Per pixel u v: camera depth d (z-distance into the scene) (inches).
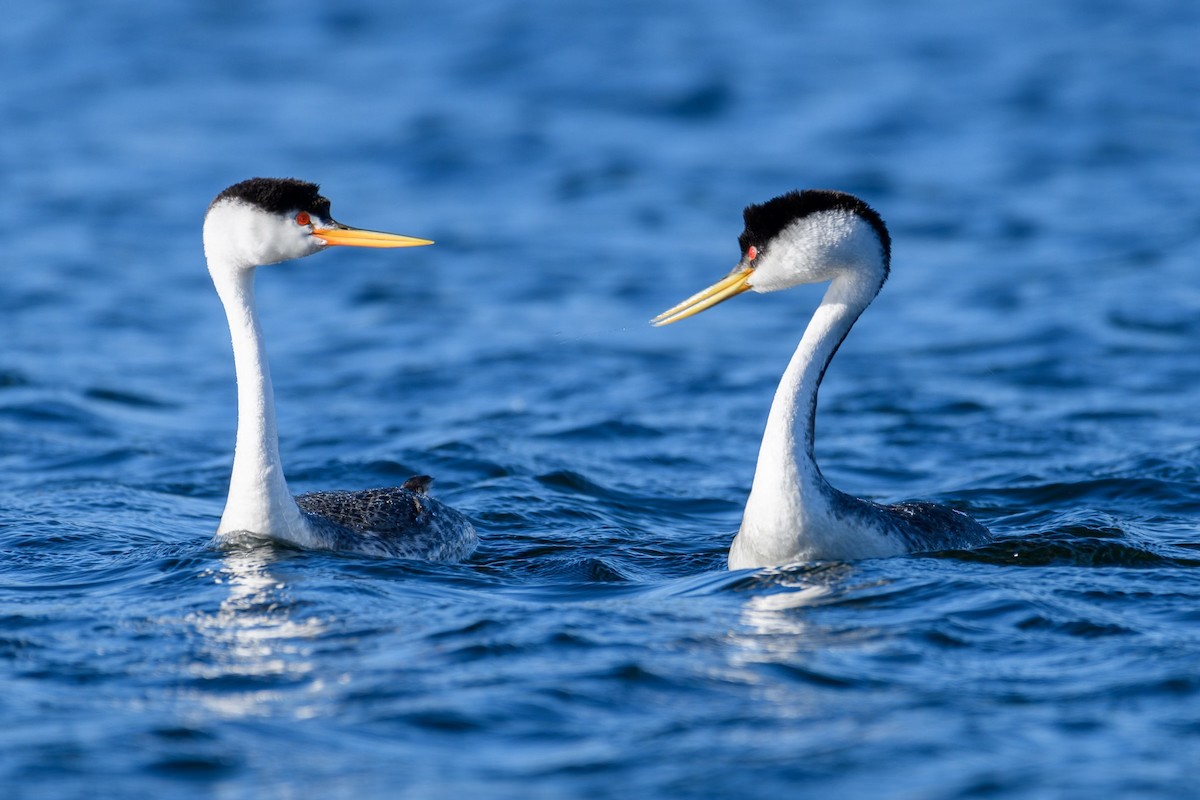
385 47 1640.0
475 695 329.1
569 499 563.5
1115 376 754.8
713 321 905.5
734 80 1502.2
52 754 300.5
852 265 430.9
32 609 394.9
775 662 347.6
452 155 1285.7
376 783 289.7
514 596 411.8
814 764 294.4
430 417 708.7
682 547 490.3
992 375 765.3
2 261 1001.5
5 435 666.2
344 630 373.1
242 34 1691.7
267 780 291.1
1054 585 406.0
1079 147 1290.6
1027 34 1669.5
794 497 422.3
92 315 895.7
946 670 343.9
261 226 439.5
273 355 834.8
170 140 1331.2
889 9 1787.6
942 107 1413.6
